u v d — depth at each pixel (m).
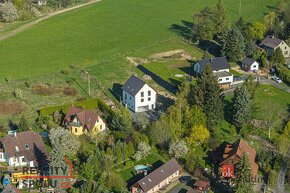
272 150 141.62
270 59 199.25
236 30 197.38
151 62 190.88
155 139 135.50
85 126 136.62
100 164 122.75
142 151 130.38
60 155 116.19
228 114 156.12
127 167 127.25
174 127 138.38
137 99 151.88
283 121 154.75
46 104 154.25
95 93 163.38
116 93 164.50
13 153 123.50
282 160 137.12
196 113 141.50
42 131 138.62
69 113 141.38
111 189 117.88
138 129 142.38
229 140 143.38
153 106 155.88
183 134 141.62
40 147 126.88
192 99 148.88
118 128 138.62
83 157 126.69
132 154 131.00
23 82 167.12
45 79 170.38
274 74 189.50
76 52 195.62
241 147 131.62
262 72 191.62
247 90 154.75
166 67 187.62
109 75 177.00
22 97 156.50
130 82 157.12
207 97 144.88
